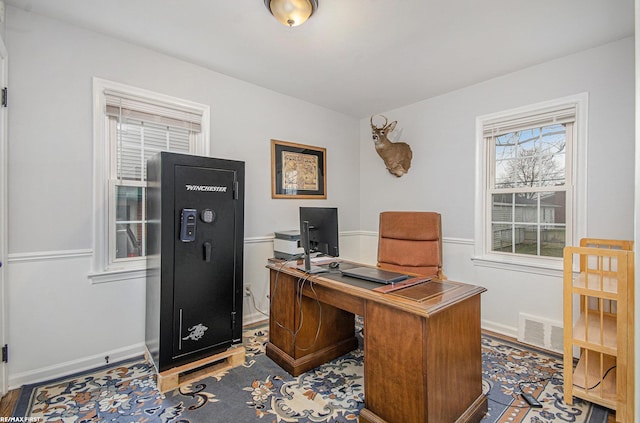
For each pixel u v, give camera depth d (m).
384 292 1.61
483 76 2.85
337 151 3.92
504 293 2.81
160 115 2.51
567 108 2.47
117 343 2.29
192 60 2.60
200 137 2.74
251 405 1.78
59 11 1.95
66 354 2.10
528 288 2.66
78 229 2.14
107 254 2.26
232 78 2.92
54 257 2.05
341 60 2.57
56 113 2.05
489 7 1.86
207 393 1.90
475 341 1.68
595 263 2.33
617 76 2.24
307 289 2.11
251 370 2.17
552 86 2.54
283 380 2.04
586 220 2.38
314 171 3.65
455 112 3.18
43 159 2.01
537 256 2.71
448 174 3.24
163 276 1.94
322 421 1.66
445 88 3.14
